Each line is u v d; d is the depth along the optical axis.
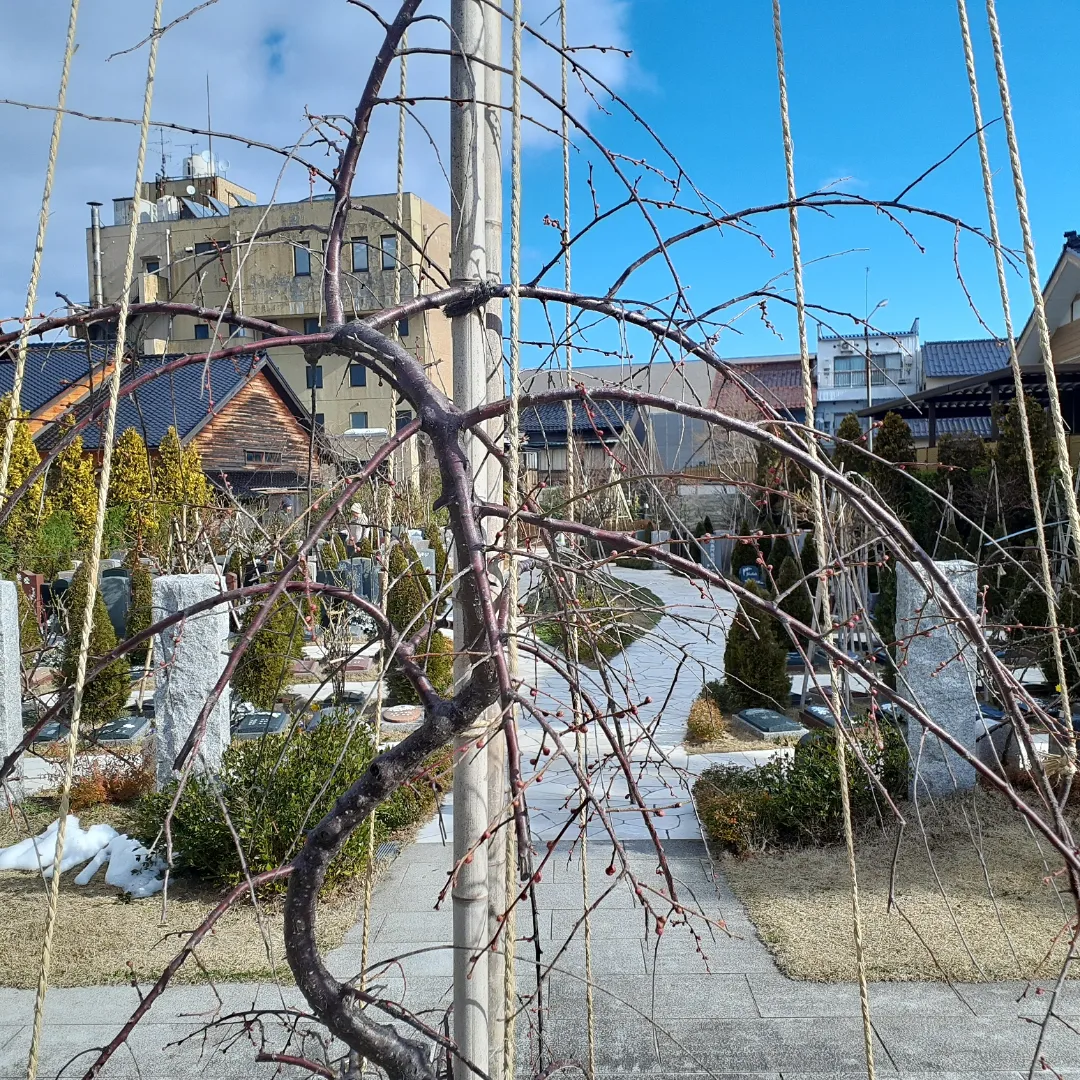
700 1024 4.17
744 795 6.37
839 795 6.18
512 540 1.79
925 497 14.07
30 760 8.01
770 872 5.88
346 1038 1.97
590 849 6.38
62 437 1.91
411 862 6.22
